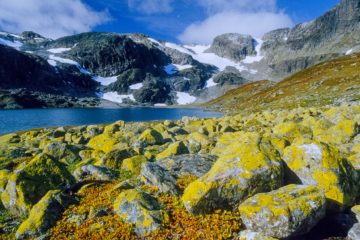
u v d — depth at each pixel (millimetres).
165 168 19922
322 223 13797
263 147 16219
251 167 14414
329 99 91500
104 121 140125
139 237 13633
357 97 80062
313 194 13109
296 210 12297
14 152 30297
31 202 16969
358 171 15953
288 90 141250
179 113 199000
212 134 33500
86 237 14000
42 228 14875
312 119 30609
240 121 53375
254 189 14172
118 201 15625
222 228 13227
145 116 173375
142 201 14922
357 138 23547
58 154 27078
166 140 32969
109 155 23203
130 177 20562
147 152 25688
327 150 15086
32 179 17734
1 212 17250
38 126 116688
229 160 15086
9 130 102312
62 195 16703
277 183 14445
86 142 37812
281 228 12188
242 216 13266
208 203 14164
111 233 13930
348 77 118625
